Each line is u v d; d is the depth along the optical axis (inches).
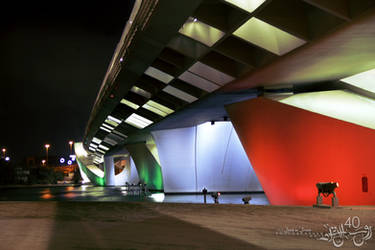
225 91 914.1
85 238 368.8
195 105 1094.4
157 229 403.5
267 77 777.6
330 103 820.6
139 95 1262.3
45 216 565.9
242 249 297.4
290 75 767.1
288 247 300.0
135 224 448.1
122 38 1042.1
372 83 810.8
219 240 333.7
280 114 824.3
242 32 595.2
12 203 779.4
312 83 879.1
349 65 690.2
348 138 731.4
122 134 1972.2
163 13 556.4
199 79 875.4
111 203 722.8
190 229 395.9
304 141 794.2
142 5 636.1
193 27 628.7
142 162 2329.0
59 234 397.4
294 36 557.3
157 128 1571.1
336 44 554.3
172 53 808.3
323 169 772.6
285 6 528.7
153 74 945.5
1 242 362.0
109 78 1152.8
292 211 502.3
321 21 508.7
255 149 925.8
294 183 834.2
